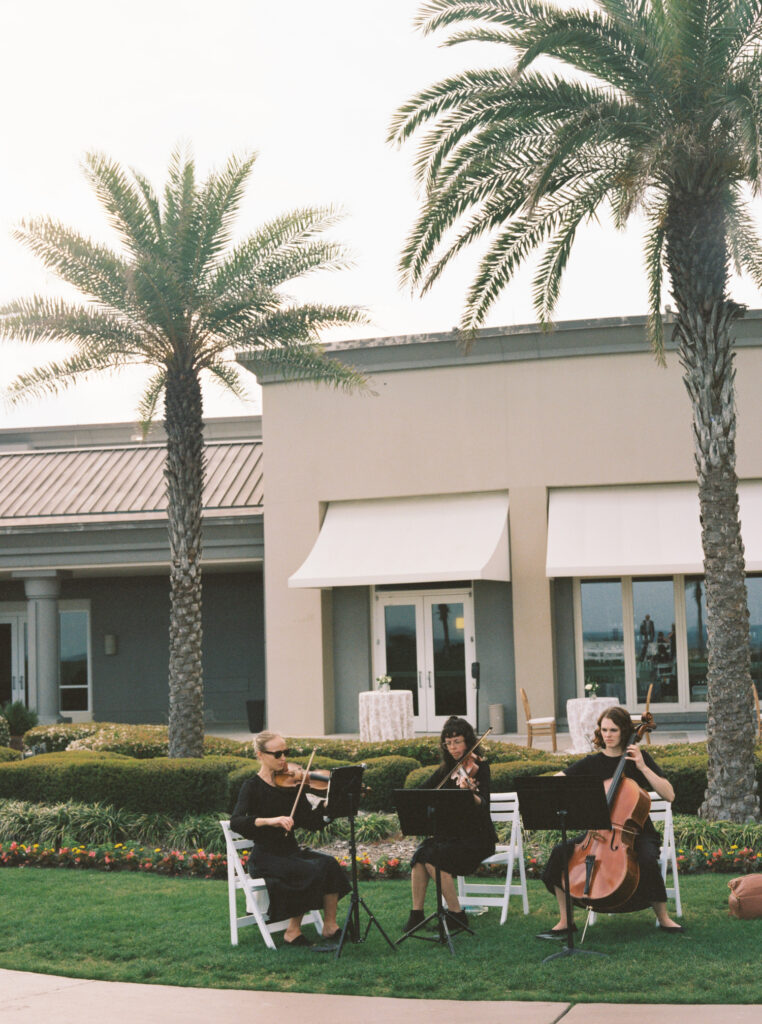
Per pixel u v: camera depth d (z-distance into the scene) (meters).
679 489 22.72
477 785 8.47
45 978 7.33
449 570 22.09
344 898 9.50
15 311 16.94
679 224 12.52
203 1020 6.31
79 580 30.19
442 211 14.60
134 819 12.90
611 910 7.70
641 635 23.11
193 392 17.06
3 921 8.93
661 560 21.22
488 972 7.07
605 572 21.33
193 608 16.47
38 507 27.22
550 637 22.84
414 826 8.09
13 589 30.27
